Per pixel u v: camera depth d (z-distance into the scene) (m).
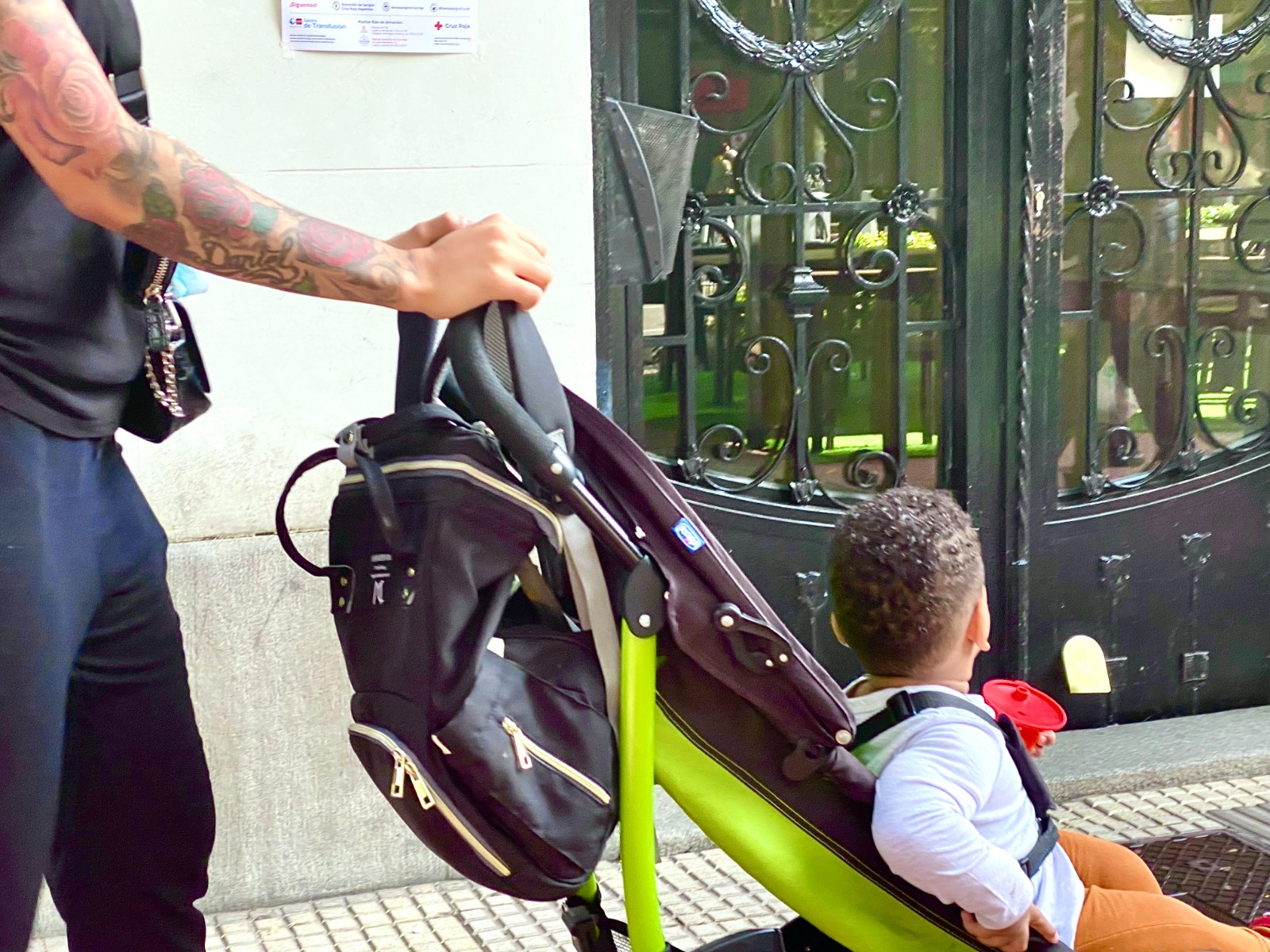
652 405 3.80
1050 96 3.88
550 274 1.50
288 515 3.17
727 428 3.87
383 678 1.46
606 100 3.53
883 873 1.77
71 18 1.31
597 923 1.81
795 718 1.66
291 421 3.16
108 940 1.81
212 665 3.16
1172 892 3.19
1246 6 4.08
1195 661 4.26
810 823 1.74
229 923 3.19
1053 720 2.22
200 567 3.12
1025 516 4.05
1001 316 3.98
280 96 3.08
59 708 1.51
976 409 4.00
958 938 1.79
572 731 1.50
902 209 3.90
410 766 1.42
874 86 3.83
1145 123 4.05
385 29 3.11
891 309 3.94
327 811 3.29
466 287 1.43
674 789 1.68
